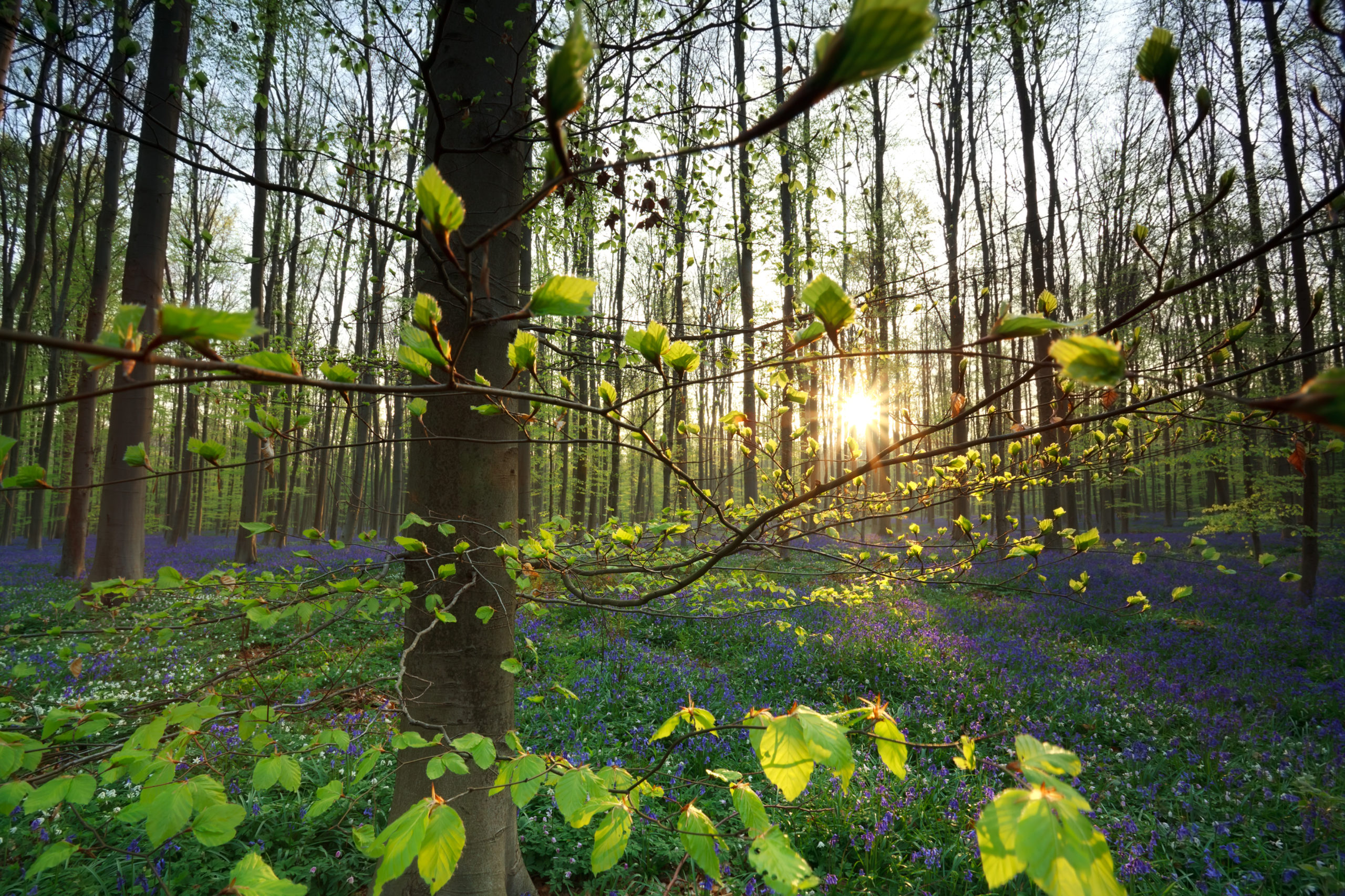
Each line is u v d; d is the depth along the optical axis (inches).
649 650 315.3
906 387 70.7
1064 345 22.7
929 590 453.7
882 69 14.3
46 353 856.3
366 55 108.2
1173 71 33.1
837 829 149.4
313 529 84.9
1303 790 162.6
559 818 149.8
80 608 299.9
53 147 645.9
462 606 95.6
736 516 107.9
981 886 135.5
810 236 174.1
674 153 20.3
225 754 83.5
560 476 776.3
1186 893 138.2
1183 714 243.6
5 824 131.0
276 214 632.4
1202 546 77.4
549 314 27.7
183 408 1040.8
